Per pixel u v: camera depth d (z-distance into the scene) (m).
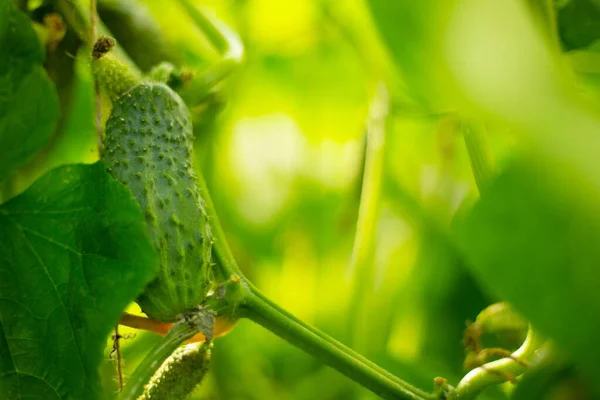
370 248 1.38
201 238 1.19
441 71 1.00
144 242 1.17
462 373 1.38
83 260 1.17
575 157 0.92
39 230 1.18
